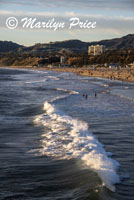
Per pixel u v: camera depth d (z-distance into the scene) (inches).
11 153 693.9
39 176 542.6
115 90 2699.3
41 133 905.5
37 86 3257.9
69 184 499.2
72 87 3115.2
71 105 1574.8
